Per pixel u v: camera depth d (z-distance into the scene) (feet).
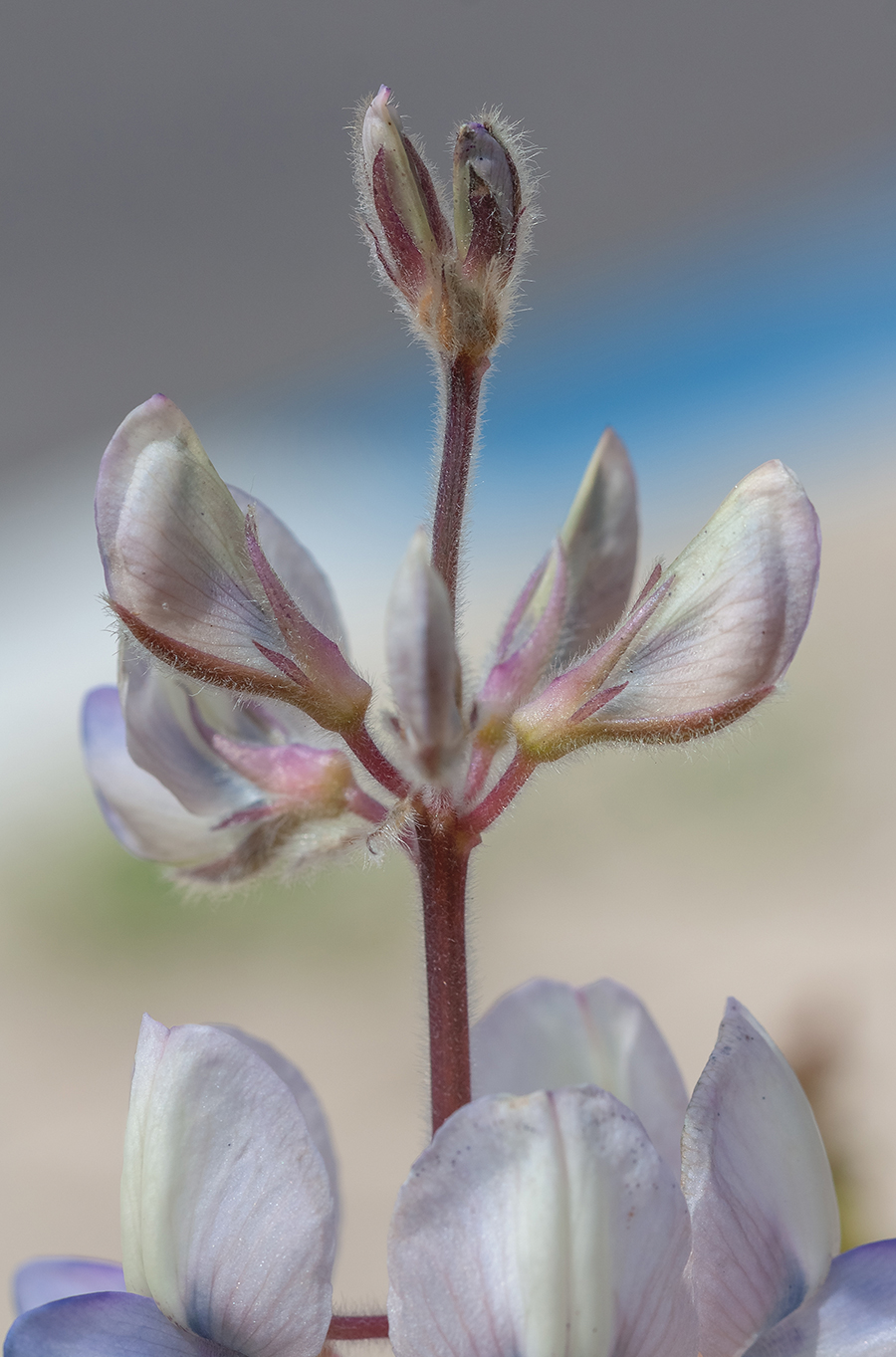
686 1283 0.49
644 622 0.52
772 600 0.51
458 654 0.52
